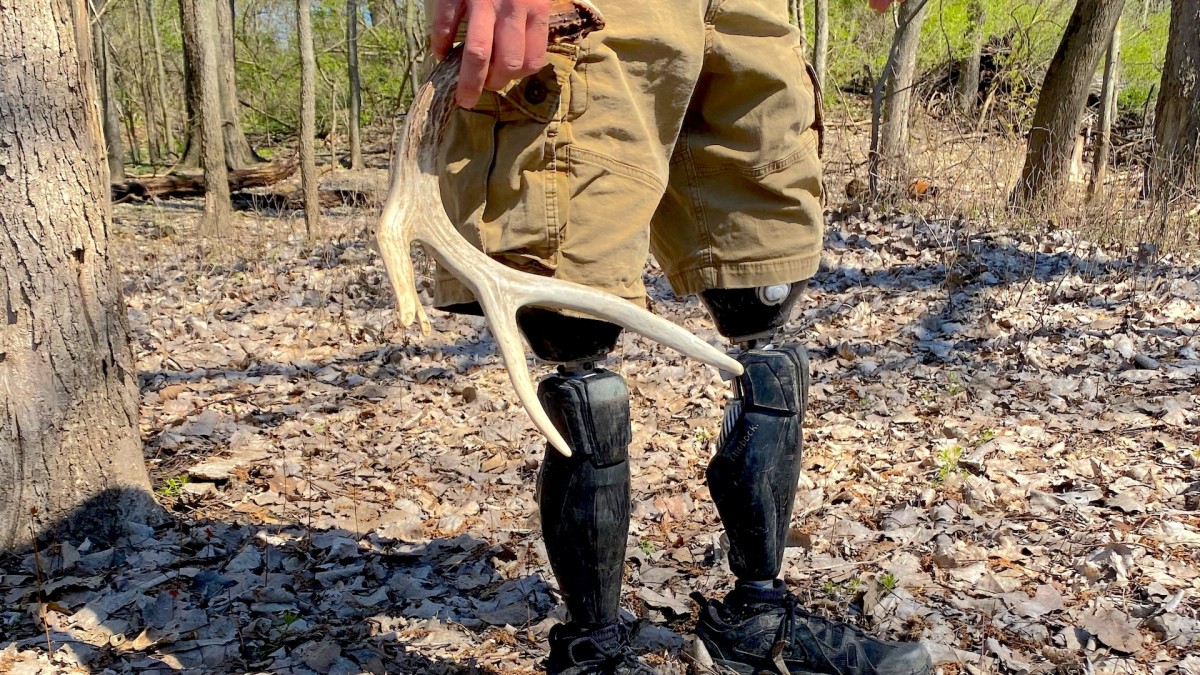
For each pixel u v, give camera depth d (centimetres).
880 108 885
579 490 154
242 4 2664
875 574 246
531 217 143
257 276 758
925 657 179
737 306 172
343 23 2362
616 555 158
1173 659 207
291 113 2612
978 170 880
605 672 159
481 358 503
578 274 145
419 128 132
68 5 278
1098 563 253
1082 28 792
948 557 255
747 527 174
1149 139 854
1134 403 394
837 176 965
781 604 180
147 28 2553
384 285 680
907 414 397
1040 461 337
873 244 703
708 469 177
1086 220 710
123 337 296
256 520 300
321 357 520
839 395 428
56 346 279
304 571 260
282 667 206
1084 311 530
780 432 172
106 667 212
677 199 172
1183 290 561
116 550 276
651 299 605
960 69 1367
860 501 306
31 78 271
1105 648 212
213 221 1034
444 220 132
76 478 283
